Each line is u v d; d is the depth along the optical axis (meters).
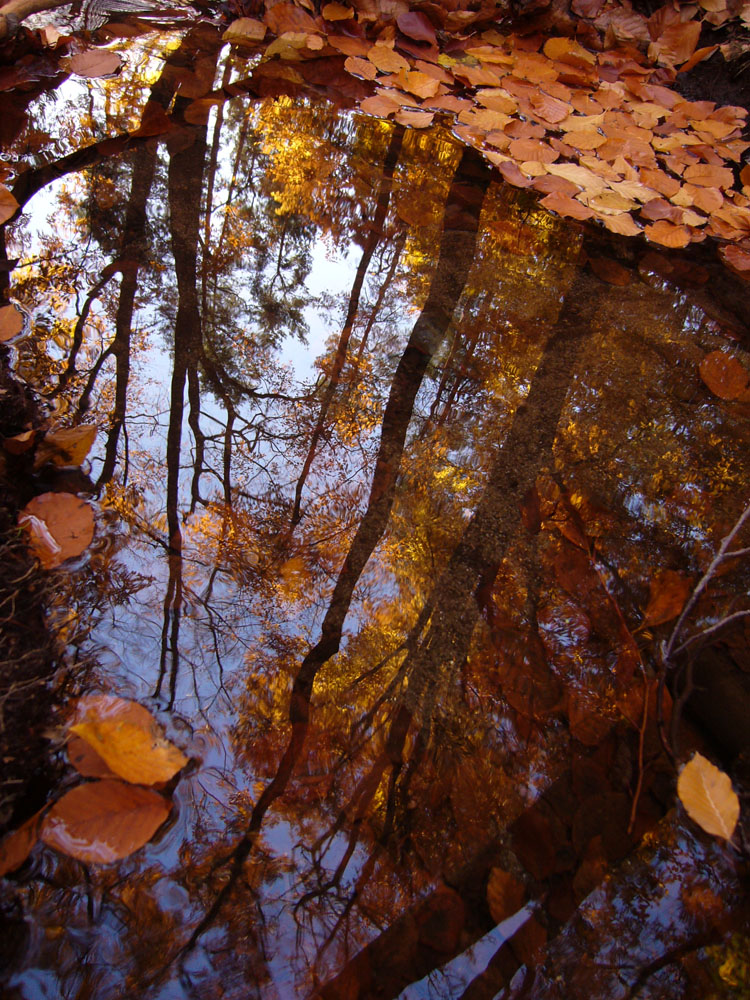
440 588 1.14
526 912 0.82
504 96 2.23
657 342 1.64
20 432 1.19
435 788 0.91
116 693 0.89
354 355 1.51
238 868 0.79
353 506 1.23
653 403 1.51
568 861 0.87
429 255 1.76
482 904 0.82
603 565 1.22
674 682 1.07
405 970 0.76
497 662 1.06
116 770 0.81
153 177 1.80
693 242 1.93
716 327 1.70
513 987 0.76
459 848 0.86
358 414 1.40
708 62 2.62
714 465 1.42
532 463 1.36
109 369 1.35
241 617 1.02
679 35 2.55
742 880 0.87
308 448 1.31
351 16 2.30
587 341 1.62
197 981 0.71
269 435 1.31
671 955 0.81
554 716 1.01
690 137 2.25
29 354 1.33
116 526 1.10
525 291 1.71
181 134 1.93
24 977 0.68
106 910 0.73
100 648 0.94
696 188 2.03
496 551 1.21
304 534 1.17
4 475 1.10
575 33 2.58
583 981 0.77
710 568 1.16
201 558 1.09
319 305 1.60
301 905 0.78
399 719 0.97
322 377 1.45
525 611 1.14
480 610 1.13
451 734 0.97
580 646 1.10
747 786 0.95
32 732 0.83
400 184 1.94
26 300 1.44
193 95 2.06
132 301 1.50
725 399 1.55
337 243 1.75
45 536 1.05
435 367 1.52
